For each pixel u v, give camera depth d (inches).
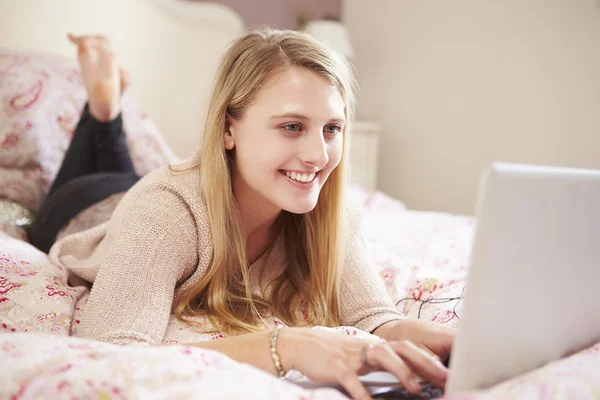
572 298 28.0
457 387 25.7
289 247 48.3
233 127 42.2
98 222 63.4
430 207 136.9
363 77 150.8
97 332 36.1
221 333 39.9
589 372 25.6
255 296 44.9
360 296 45.9
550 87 114.0
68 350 26.5
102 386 23.6
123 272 37.8
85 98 91.8
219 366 26.5
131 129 90.7
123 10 117.0
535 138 116.9
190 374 24.8
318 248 46.1
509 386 24.7
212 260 42.8
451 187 132.3
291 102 38.7
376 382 30.0
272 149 39.5
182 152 128.0
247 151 40.8
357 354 29.3
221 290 43.0
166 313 38.2
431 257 62.9
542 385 24.0
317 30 133.0
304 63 39.8
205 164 42.3
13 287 41.7
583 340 30.1
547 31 113.9
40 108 86.4
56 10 109.7
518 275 25.4
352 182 132.6
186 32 125.9
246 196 44.3
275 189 40.8
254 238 47.0
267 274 48.1
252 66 40.2
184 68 126.4
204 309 43.0
